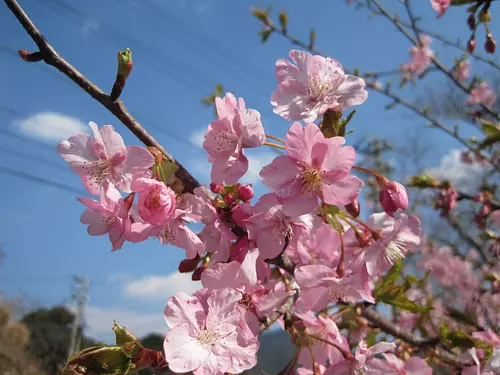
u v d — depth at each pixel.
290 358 0.17
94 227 0.16
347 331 0.24
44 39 0.13
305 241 0.17
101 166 0.15
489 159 0.51
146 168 0.14
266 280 0.16
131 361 0.12
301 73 0.16
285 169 0.15
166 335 0.12
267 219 0.15
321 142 0.15
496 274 0.38
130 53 0.14
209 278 0.14
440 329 0.24
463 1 0.28
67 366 0.12
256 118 0.15
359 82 0.16
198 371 0.12
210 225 0.15
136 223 0.15
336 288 0.16
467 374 0.23
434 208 0.46
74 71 0.14
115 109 0.14
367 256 0.17
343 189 0.15
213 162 0.15
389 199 0.17
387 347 0.17
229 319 0.13
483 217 0.45
